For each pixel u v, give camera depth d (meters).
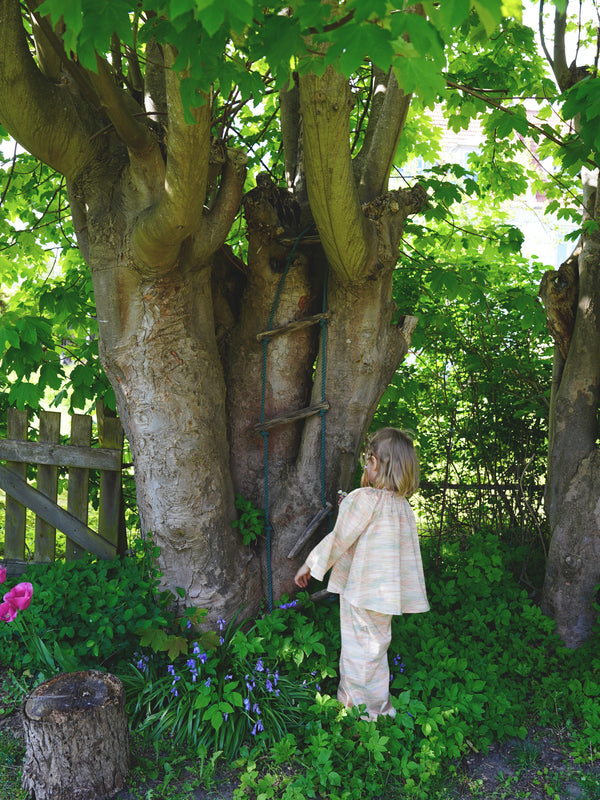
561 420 3.99
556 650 3.69
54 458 4.01
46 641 3.21
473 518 4.93
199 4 1.30
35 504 4.05
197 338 3.33
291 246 3.66
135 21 2.80
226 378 3.82
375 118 3.73
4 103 2.69
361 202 3.52
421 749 2.83
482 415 4.99
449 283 4.26
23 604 2.83
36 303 4.87
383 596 2.95
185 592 3.36
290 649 3.19
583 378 3.91
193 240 3.12
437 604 4.02
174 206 2.65
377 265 3.35
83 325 4.62
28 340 3.26
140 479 3.40
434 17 1.65
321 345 3.64
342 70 1.55
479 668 3.39
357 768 2.76
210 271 3.45
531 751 2.96
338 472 3.67
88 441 4.02
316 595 3.51
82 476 4.04
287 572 3.62
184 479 3.31
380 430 3.18
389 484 3.06
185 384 3.28
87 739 2.49
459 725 2.90
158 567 3.45
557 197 4.91
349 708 3.01
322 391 3.65
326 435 3.64
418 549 3.16
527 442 4.90
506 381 4.94
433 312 4.88
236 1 1.38
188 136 2.39
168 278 3.13
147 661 3.23
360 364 3.59
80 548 4.09
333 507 3.62
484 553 4.34
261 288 3.71
